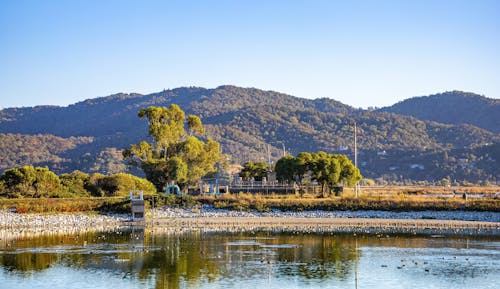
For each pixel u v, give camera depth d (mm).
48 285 56281
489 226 100938
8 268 63375
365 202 120812
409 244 80250
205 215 115812
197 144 154500
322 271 62062
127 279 58562
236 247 77312
